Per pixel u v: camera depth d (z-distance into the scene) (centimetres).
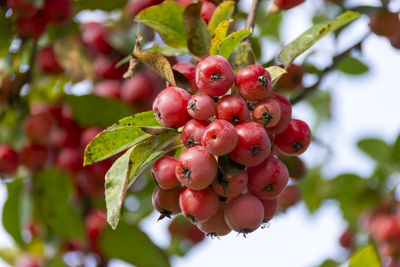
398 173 643
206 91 275
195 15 324
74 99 506
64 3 486
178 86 301
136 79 514
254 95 275
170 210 292
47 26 507
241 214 278
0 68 523
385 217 619
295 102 456
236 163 273
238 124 273
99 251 560
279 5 395
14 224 565
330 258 621
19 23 486
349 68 647
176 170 271
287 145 298
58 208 540
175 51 354
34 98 551
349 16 323
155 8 338
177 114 278
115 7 546
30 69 511
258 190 283
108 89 525
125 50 514
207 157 268
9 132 537
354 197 653
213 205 278
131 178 292
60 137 523
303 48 319
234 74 294
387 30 477
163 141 291
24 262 590
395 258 595
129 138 304
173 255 653
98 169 512
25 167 523
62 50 513
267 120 273
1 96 510
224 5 344
